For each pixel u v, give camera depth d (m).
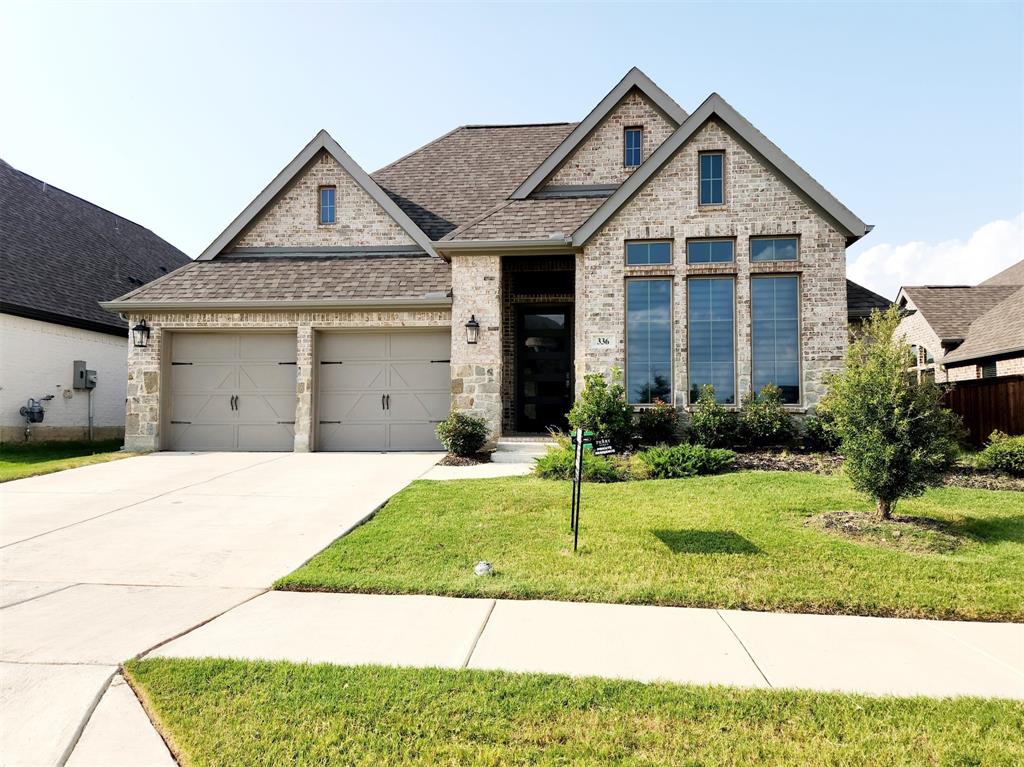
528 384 16.06
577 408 11.89
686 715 3.35
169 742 3.18
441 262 15.13
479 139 18.86
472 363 13.44
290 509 8.40
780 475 9.74
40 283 17.05
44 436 16.52
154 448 14.16
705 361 12.45
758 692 3.59
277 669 3.85
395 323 14.04
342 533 7.26
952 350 21.86
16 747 3.13
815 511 7.77
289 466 11.93
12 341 15.66
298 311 14.20
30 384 16.16
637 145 15.05
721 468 10.38
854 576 5.55
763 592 5.18
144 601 5.19
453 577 5.62
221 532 7.34
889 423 7.05
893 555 6.11
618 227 12.74
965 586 5.31
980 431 14.31
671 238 12.59
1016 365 18.33
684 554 6.13
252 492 9.50
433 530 7.07
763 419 11.69
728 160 12.49
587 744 3.09
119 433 19.25
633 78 14.82
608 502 8.23
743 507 7.86
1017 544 6.48
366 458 13.04
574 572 5.68
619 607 5.00
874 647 4.27
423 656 4.08
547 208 14.34
